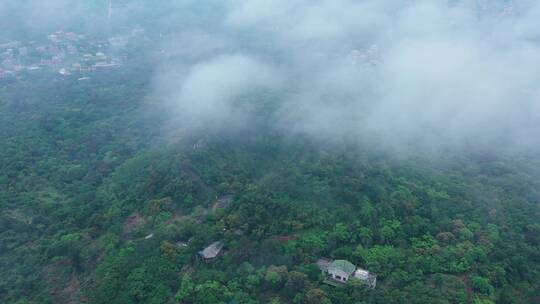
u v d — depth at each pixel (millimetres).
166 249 116625
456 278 111375
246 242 120250
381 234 124438
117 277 109000
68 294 107875
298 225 127938
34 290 109688
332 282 111375
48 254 119875
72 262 117438
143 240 122625
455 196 142875
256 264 114812
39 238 127312
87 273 113375
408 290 106750
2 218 132375
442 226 128250
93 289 107000
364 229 125438
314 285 108375
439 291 106750
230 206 135625
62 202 143500
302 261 117000
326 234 125812
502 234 125875
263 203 134250
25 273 114750
